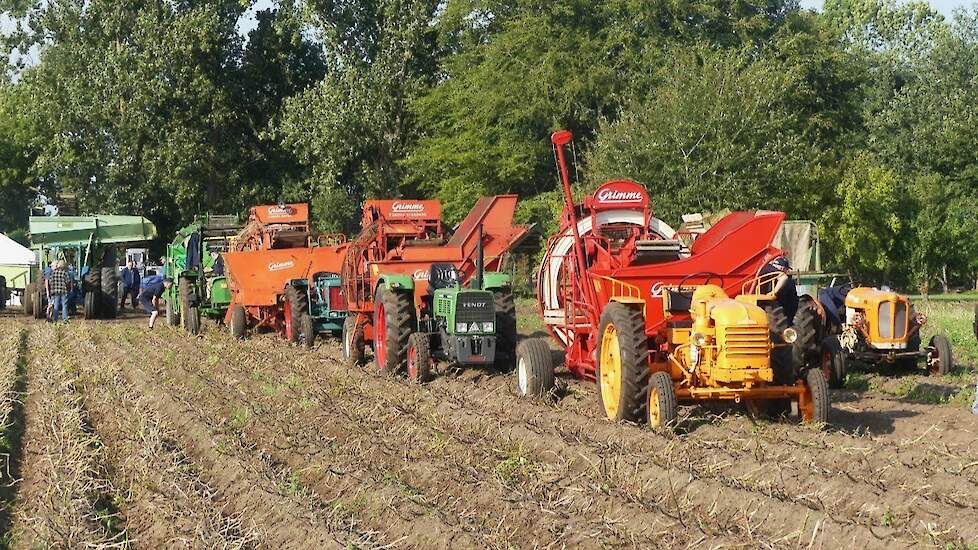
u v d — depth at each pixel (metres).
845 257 34.69
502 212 17.02
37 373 16.64
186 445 10.98
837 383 13.99
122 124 46.09
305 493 8.80
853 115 42.38
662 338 11.34
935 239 35.16
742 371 10.00
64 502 8.48
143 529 8.12
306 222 23.89
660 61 37.12
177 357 18.38
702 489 8.40
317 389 14.07
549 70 37.31
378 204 17.44
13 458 10.50
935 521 7.47
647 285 11.88
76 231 30.50
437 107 41.62
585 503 8.17
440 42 43.50
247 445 10.69
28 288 31.61
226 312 24.61
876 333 15.01
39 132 59.81
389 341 15.35
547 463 9.54
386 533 7.90
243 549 7.61
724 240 11.69
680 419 10.37
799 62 38.34
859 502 8.00
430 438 10.71
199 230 25.59
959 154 44.22
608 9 37.94
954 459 9.18
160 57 45.81
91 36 49.88
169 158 45.44
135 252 43.53
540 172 40.34
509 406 12.42
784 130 32.03
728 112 29.97
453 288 15.07
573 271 13.03
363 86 42.88
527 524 7.84
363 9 44.78
